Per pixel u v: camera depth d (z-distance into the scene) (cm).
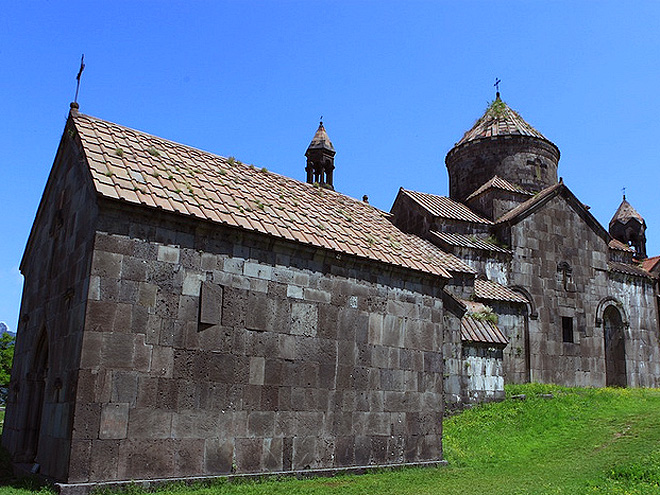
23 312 1498
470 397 1998
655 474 1130
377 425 1352
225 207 1240
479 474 1266
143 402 1023
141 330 1043
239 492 996
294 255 1284
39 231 1455
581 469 1255
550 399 2059
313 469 1216
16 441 1282
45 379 1192
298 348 1248
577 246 2844
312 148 2641
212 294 1139
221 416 1113
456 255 2495
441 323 1546
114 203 1045
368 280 1406
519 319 2494
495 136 3092
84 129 1266
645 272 3150
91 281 1008
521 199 2914
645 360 2994
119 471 980
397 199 2866
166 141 1474
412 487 1105
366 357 1363
